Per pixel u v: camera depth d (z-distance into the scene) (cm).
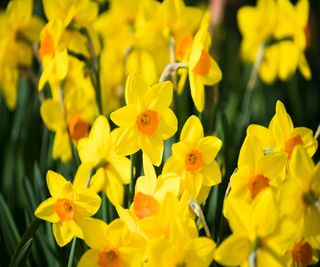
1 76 145
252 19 159
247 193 108
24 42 143
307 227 105
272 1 157
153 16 137
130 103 111
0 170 164
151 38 138
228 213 101
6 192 154
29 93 165
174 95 130
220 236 115
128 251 105
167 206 104
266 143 113
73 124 136
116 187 117
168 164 111
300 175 104
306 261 109
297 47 155
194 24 138
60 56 125
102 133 116
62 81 137
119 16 160
